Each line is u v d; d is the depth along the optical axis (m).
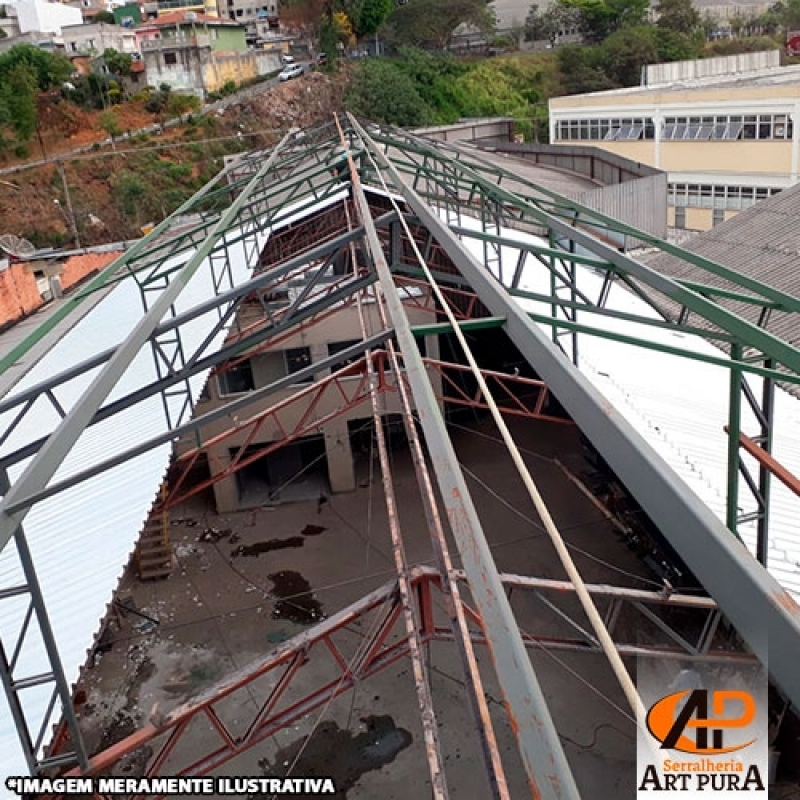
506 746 11.12
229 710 12.21
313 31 50.81
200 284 16.27
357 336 17.61
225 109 42.81
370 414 17.92
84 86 41.53
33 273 21.17
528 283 15.09
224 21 47.78
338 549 16.34
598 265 8.03
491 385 20.98
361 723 11.75
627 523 15.50
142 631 14.34
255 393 6.20
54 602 6.47
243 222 14.47
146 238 12.48
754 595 2.03
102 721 12.31
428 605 8.68
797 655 1.84
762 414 5.71
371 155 13.77
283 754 11.34
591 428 3.32
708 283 15.44
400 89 45.66
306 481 18.97
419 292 17.75
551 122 37.47
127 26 53.56
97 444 9.82
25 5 53.09
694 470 7.93
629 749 10.83
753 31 63.56
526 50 59.97
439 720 11.64
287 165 18.92
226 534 17.28
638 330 12.96
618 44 53.31
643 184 20.19
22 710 5.36
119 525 7.57
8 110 37.06
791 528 6.91
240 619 14.51
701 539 2.31
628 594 8.09
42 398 11.78
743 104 29.16
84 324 15.83
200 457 18.83
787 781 9.40
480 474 18.30
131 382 11.70
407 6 55.00
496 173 15.29
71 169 36.53
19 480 4.23
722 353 11.84
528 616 13.48
